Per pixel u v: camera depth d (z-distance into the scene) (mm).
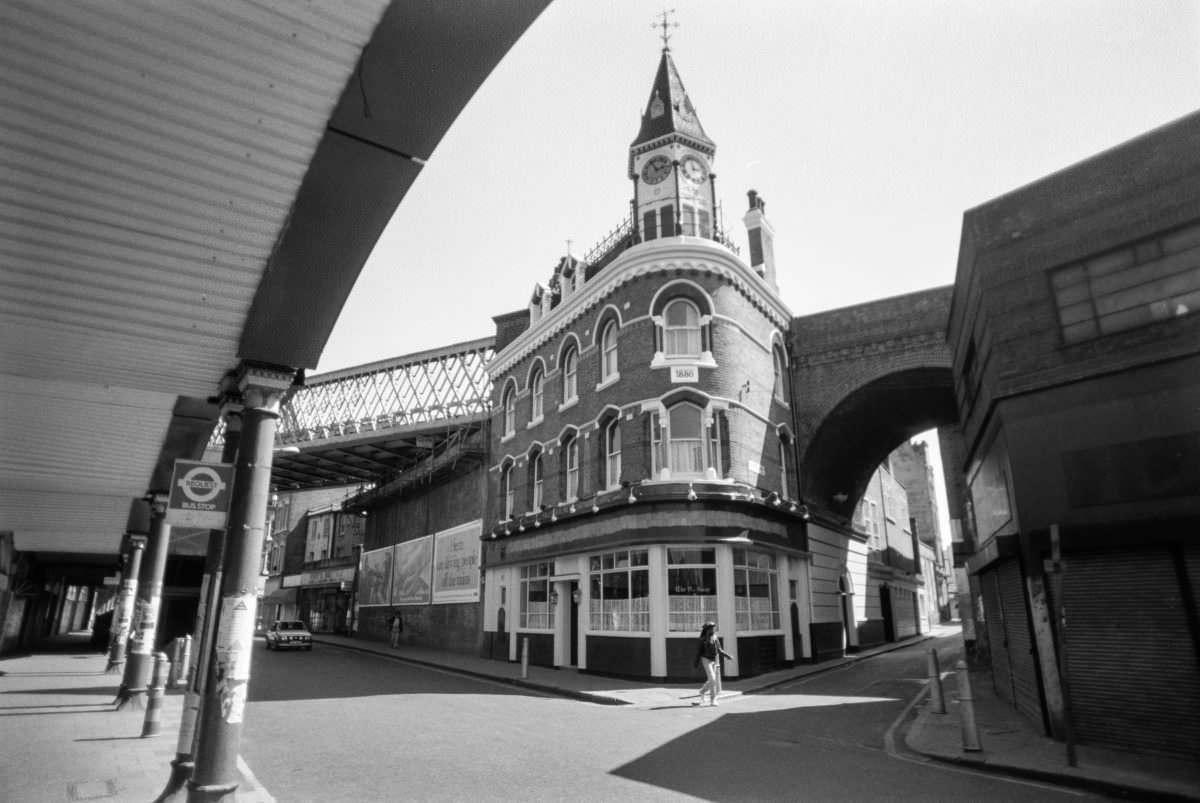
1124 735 9188
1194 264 9695
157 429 10336
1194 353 9453
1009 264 11602
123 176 5012
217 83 4418
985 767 8625
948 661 24297
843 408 25516
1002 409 11367
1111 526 9445
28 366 7918
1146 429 9719
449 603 31953
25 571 26891
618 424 21750
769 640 20672
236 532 6562
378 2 4090
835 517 28016
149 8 3875
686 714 13359
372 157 5148
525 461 27016
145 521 16062
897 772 8492
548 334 26531
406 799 7367
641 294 21734
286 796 7473
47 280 6129
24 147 4711
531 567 25594
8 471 12664
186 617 38156
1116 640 9422
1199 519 8734
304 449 38688
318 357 6859
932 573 56906
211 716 6109
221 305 6543
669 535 19125
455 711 13609
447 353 37625
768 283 26406
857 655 26875
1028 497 10742
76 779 8117
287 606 56094
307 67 4414
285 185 5234
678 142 23656
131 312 6633
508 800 7316
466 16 4352
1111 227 10500
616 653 19859
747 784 7902
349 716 12906
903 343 24625
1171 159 10047
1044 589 10289
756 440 22094
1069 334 10750
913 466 58438
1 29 3896
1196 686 8656
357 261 6008
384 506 42625
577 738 10750
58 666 22953
